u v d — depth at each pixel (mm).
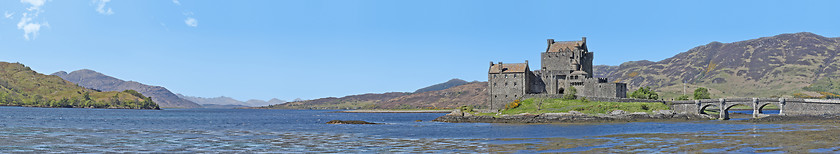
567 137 113188
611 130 133500
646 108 196625
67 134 128625
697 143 97188
